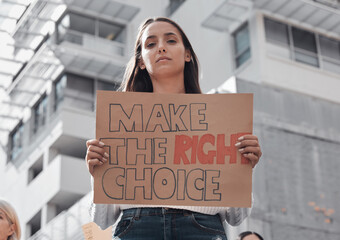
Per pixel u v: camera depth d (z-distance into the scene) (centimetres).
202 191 315
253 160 316
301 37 2269
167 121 325
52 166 2439
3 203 466
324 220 1551
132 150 320
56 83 2670
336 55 2308
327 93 2227
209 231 316
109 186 316
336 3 2250
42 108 2688
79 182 2405
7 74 2511
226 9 2245
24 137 2750
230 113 324
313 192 1580
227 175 316
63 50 2555
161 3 2778
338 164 1658
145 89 364
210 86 2322
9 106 2692
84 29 2702
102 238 484
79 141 2548
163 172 317
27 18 2262
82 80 2664
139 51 364
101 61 2614
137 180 316
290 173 1583
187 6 2569
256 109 1647
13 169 2780
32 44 2375
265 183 1537
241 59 2245
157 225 314
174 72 341
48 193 2430
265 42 2189
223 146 320
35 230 2575
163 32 346
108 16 2734
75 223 1827
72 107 2564
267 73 2139
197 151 320
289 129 1655
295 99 1703
